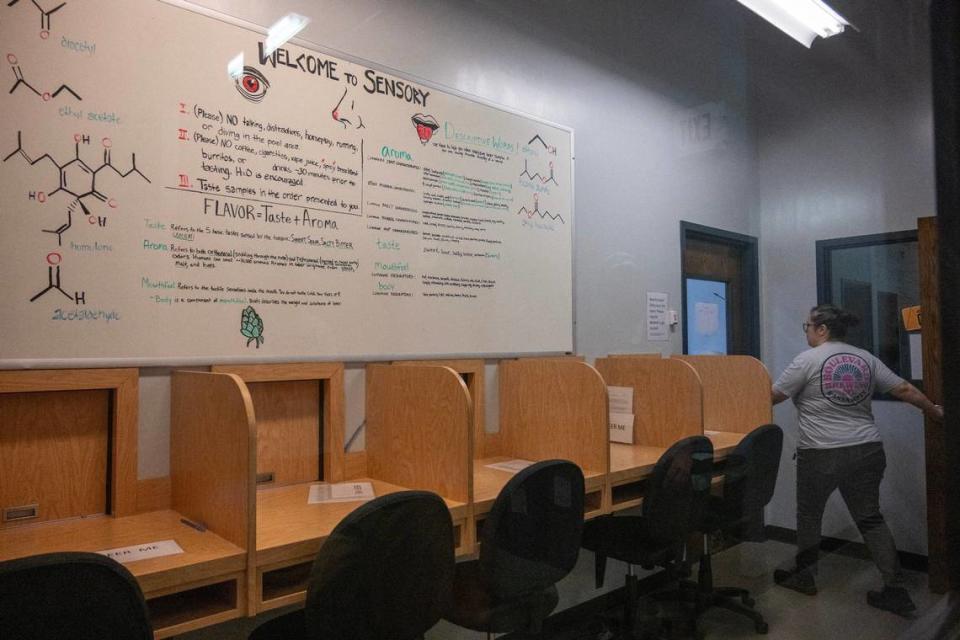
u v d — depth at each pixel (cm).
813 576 324
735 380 323
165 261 176
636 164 334
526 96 280
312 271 206
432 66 243
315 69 208
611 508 230
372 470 216
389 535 138
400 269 230
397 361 228
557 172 290
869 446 317
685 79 362
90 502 167
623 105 327
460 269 250
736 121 397
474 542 185
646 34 339
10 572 91
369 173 221
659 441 281
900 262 351
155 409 175
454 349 246
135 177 171
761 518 277
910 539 332
